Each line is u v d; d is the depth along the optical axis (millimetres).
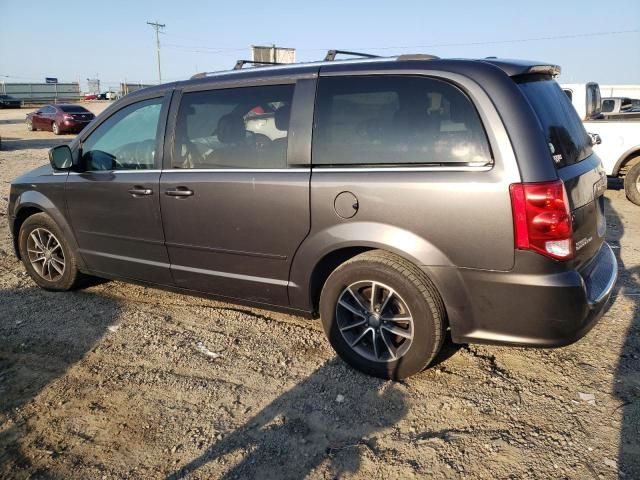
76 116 24516
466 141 2736
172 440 2717
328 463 2529
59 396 3113
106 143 4105
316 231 3131
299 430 2770
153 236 3859
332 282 3178
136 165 3924
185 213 3627
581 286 2682
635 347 3512
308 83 3217
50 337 3852
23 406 3025
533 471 2436
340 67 3166
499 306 2744
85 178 4168
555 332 2709
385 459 2543
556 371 3252
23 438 2752
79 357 3561
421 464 2504
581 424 2752
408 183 2822
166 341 3752
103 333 3898
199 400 3047
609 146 8414
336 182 3020
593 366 3301
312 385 3166
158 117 3812
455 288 2811
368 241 2953
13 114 40469
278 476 2455
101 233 4172
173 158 3709
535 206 2582
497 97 2695
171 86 3816
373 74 3039
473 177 2686
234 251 3490
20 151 17422
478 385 3115
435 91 2850
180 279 3857
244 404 3002
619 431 2688
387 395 3041
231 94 3500
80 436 2762
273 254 3338
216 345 3686
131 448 2664
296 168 3191
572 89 8828
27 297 4613
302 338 3764
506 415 2842
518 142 2629
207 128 3570
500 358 3412
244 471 2490
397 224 2875
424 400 2984
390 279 2951
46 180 4449
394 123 2934
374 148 2971
